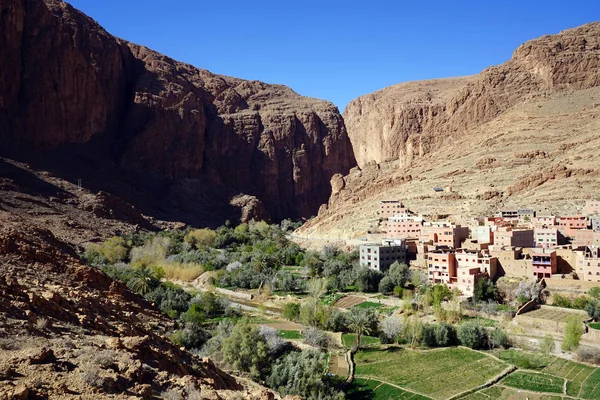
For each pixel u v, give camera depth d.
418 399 63.06
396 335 84.94
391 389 66.12
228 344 66.62
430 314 99.06
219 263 152.25
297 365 64.38
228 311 102.19
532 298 98.19
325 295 117.81
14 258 59.28
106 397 26.08
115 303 62.41
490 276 107.88
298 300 114.38
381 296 114.56
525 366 72.50
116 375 29.20
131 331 46.78
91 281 66.12
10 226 73.38
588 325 84.62
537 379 67.88
